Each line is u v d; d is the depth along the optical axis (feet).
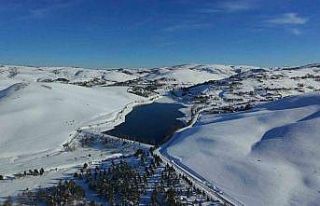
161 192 386.11
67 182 407.85
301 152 473.67
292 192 381.19
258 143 531.09
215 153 495.82
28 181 431.84
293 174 421.18
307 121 570.46
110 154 541.75
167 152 525.75
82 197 382.01
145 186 405.39
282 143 506.07
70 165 489.67
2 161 519.19
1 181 433.48
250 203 363.35
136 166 474.49
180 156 501.56
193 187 398.83
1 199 379.76
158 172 448.24
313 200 361.71
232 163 457.68
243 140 546.67
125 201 365.61
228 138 552.82
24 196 386.11
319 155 462.19
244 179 411.95
